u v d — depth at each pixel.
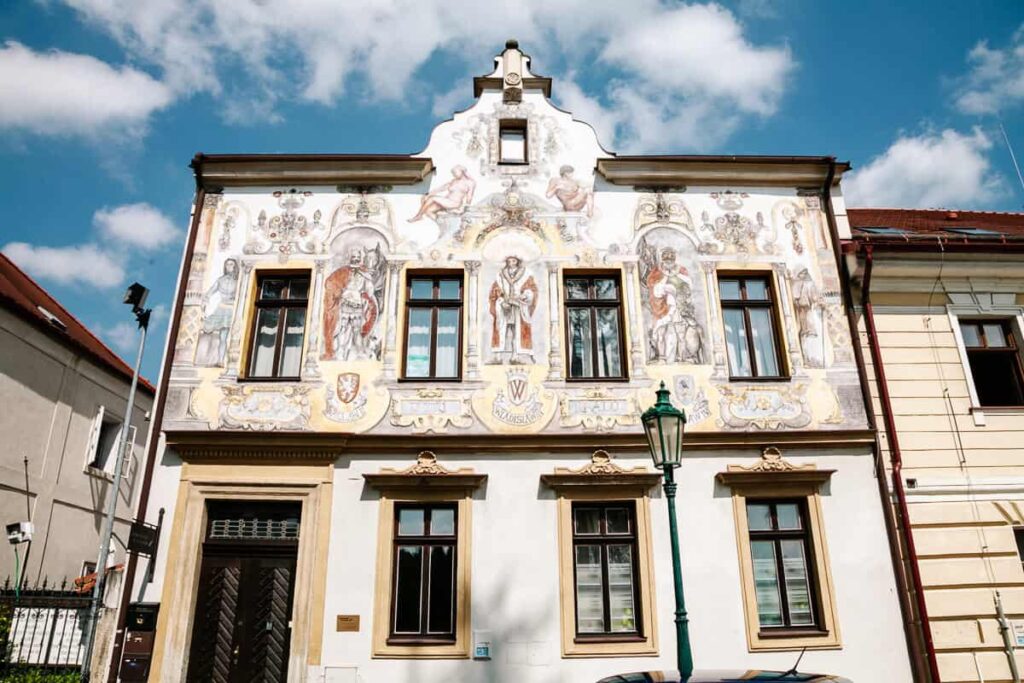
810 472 11.50
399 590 10.96
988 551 11.39
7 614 10.86
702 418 11.95
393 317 12.44
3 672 10.41
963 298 13.15
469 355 12.20
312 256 12.87
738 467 11.62
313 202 13.26
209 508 11.41
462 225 13.12
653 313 12.59
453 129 13.88
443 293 12.86
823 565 11.15
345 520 11.17
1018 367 12.98
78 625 10.91
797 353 12.50
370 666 10.44
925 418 12.20
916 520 11.51
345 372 12.05
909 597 11.03
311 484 11.35
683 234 13.20
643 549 11.09
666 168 13.55
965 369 12.62
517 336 12.34
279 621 10.87
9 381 15.52
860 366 12.39
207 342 12.24
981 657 10.77
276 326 12.62
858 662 10.67
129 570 10.86
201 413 11.77
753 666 10.59
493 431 11.70
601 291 12.98
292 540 11.24
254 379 12.02
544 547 11.07
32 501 16.16
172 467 11.45
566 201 13.36
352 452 11.55
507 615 10.73
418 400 11.88
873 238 13.06
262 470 11.44
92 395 18.56
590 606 11.00
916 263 13.14
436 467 11.44
